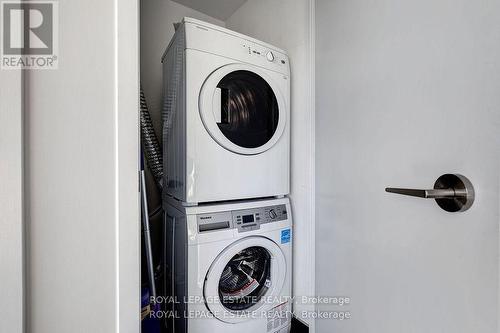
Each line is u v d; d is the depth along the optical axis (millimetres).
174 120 1188
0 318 424
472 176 561
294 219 1449
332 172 1120
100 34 524
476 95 556
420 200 692
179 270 1097
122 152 552
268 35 1628
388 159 812
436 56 651
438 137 646
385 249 821
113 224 542
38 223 463
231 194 1158
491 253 519
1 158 422
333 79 1108
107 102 534
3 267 426
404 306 741
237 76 1194
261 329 1215
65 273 490
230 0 1844
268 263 1303
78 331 503
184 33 1058
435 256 646
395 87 784
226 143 1128
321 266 1202
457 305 588
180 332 1079
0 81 421
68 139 492
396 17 778
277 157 1325
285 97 1358
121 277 549
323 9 1183
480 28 548
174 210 1194
